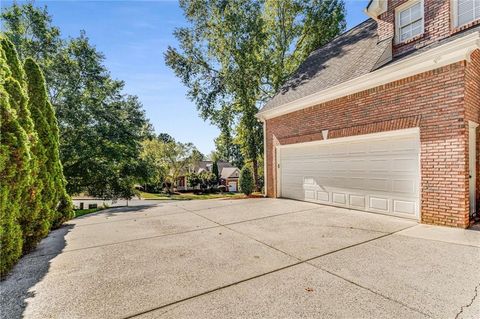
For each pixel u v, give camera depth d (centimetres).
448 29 609
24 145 395
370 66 701
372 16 794
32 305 272
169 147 3684
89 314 253
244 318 241
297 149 990
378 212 702
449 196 542
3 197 350
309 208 817
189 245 475
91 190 1677
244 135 1752
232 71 1630
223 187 4200
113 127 1628
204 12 1614
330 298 273
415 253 399
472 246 422
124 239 527
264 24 1636
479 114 581
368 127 706
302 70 1175
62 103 1529
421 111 588
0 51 443
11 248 370
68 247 482
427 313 241
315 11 1667
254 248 447
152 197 3294
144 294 292
